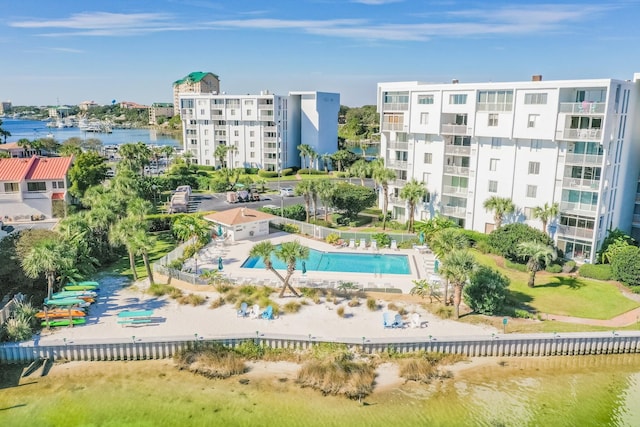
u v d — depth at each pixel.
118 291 45.94
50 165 72.75
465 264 39.00
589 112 50.97
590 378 34.97
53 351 35.91
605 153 51.22
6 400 31.53
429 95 64.06
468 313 41.59
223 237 63.31
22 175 69.44
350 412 30.62
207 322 39.72
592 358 37.66
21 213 70.00
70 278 42.44
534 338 37.31
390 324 38.81
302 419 29.92
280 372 34.78
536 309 42.81
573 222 54.34
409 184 64.81
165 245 60.28
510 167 58.56
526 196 57.84
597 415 30.88
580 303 44.09
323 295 44.84
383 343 36.56
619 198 56.59
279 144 119.12
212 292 45.41
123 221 47.50
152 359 36.47
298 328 38.75
